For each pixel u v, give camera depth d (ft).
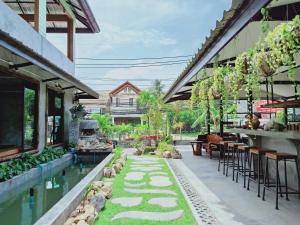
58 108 43.88
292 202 18.25
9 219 17.47
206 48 20.11
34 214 18.33
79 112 46.52
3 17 26.04
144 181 24.79
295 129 19.56
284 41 13.55
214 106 45.01
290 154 19.21
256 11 12.98
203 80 31.53
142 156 43.04
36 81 33.45
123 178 26.05
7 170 22.86
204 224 14.74
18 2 43.65
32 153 32.27
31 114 34.19
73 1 43.68
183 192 20.98
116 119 155.84
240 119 52.90
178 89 37.09
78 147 41.60
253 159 25.75
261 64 16.03
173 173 28.58
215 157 40.96
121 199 19.20
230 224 14.71
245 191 21.22
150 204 18.08
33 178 27.27
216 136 40.19
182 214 16.22
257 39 21.16
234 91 24.27
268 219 15.37
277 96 46.50
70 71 47.26
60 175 31.32
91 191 17.89
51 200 21.44
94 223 14.84
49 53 37.65
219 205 17.85
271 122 21.98
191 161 37.17
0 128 36.73
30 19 47.29
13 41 18.07
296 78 32.73
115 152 38.32
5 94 36.76
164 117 69.05
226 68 26.17
